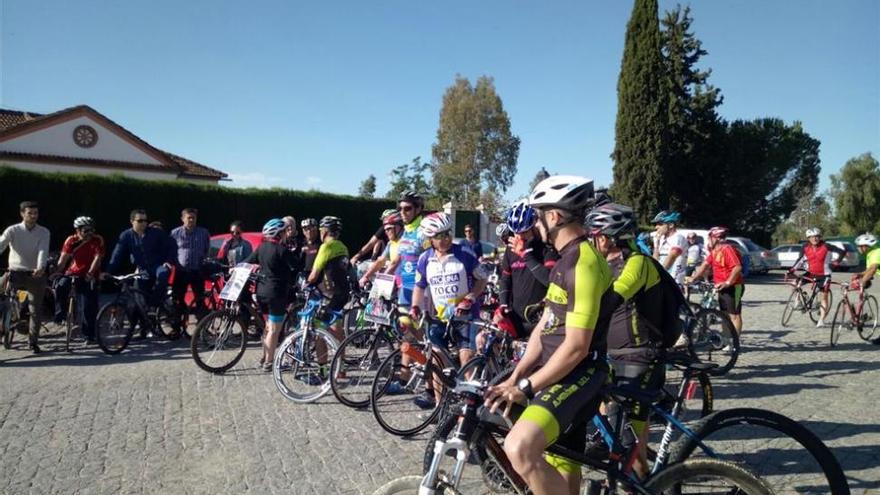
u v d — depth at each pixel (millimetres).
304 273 7812
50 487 3721
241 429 4820
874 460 4090
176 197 15828
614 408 2791
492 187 61312
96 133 24266
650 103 31375
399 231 6785
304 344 5789
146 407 5352
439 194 36188
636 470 2918
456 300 5066
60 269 8102
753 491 2459
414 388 5152
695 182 33938
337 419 5109
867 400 5629
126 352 7699
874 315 9242
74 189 13930
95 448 4367
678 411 3105
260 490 3715
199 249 8914
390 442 4590
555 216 2436
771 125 39406
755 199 37375
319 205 19359
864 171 51312
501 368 4863
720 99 34094
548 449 2527
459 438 2469
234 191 17203
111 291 10453
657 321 3100
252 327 8055
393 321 5375
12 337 7730
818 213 67562
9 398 5578
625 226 3266
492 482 2721
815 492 2584
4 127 24750
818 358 7734
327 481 3859
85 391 5840
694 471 2500
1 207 12914
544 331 2596
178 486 3756
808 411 5266
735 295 7520
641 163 31562
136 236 8352
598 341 2455
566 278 2340
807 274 10805
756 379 6535
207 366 6559
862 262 27719
